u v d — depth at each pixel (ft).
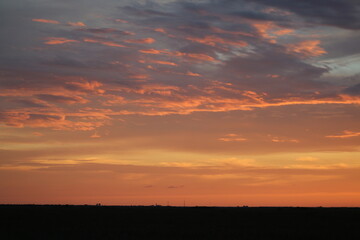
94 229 175.83
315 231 179.63
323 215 315.78
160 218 268.00
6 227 183.73
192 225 208.64
